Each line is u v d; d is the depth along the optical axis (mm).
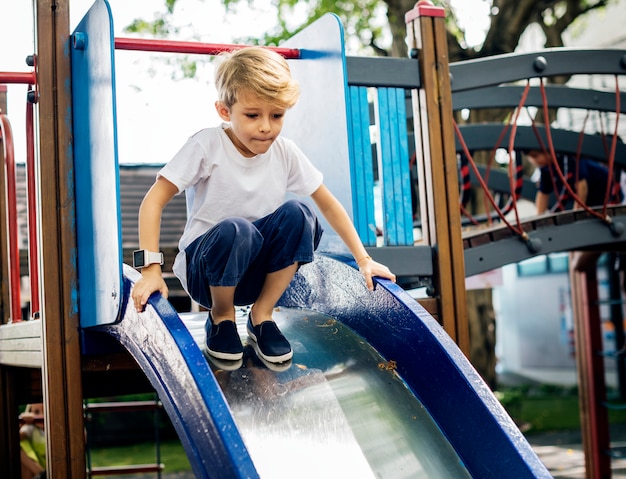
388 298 2510
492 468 2123
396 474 2123
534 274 19000
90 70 2506
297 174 2633
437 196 3264
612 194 6133
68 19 2715
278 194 2572
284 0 11984
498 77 3818
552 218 3902
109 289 2371
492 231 3738
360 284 2635
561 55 3953
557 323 18438
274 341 2428
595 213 4000
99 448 10055
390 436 2225
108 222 2352
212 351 2357
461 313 3240
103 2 2357
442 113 3320
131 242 8188
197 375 1954
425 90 3307
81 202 2623
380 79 3262
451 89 3703
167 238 8602
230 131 2488
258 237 2338
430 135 3291
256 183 2500
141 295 2230
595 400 6082
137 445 10266
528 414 11820
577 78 14102
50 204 2656
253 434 2098
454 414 2252
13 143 3678
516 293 19578
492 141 5727
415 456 2186
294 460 2066
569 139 5859
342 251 2805
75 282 2650
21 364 3258
